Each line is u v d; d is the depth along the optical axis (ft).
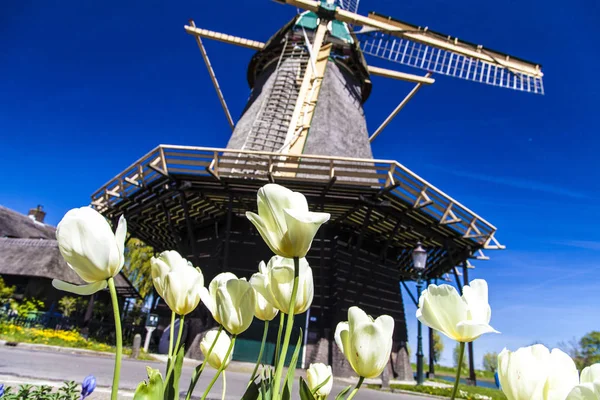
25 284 60.54
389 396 28.17
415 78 59.67
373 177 34.45
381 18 61.11
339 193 36.29
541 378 2.22
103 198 46.21
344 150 49.34
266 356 38.42
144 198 43.73
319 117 50.06
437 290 2.77
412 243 47.32
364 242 47.62
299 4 58.34
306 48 57.72
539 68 61.72
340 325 3.37
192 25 59.36
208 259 46.62
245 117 56.39
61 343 38.55
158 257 3.51
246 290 3.48
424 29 60.80
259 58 63.26
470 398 30.99
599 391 1.93
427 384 39.47
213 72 59.77
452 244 42.52
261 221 2.78
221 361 3.71
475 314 2.81
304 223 2.62
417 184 34.81
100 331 55.01
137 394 2.54
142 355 38.73
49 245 64.69
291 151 46.01
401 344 47.39
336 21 62.75
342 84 56.65
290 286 3.34
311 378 4.04
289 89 53.06
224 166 36.22
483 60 60.18
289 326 2.74
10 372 17.56
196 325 42.29
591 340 86.07
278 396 2.78
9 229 80.07
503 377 2.38
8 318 43.27
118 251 2.67
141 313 70.18
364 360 2.74
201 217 47.55
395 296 49.08
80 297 62.59
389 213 37.35
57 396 7.91
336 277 41.91
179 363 3.07
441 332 2.74
